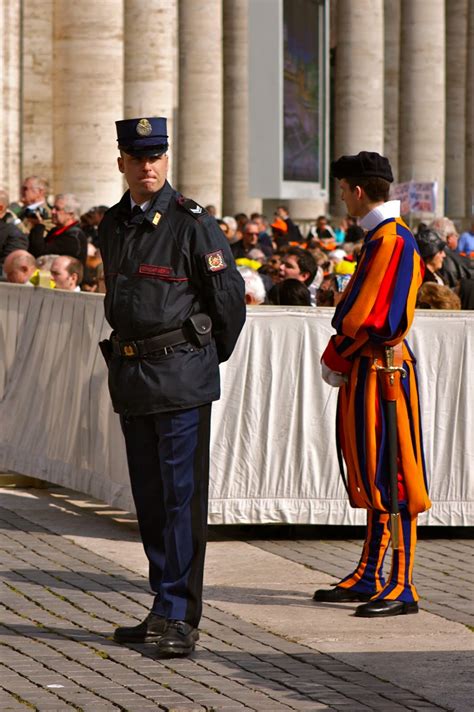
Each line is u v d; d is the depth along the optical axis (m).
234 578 16.88
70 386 20.88
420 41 87.44
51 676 13.03
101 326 19.98
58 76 42.47
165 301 13.70
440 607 15.70
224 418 18.72
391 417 15.21
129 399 13.84
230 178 76.69
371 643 14.29
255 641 14.30
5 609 15.24
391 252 14.98
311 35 61.38
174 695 12.55
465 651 14.04
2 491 22.12
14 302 22.72
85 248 30.41
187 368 13.75
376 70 78.56
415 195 59.44
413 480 15.39
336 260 37.62
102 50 42.06
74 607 15.39
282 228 45.47
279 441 18.78
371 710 12.23
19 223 32.72
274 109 56.47
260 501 18.75
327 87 64.62
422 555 18.34
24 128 45.66
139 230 13.82
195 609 13.91
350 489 15.70
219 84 68.69
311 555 18.22
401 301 14.98
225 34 76.12
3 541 18.48
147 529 14.34
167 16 50.34
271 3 55.91
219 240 13.81
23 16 45.25
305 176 60.81
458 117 104.62
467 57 104.06
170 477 13.88
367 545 15.81
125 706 12.22
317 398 18.78
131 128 13.68
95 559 17.59
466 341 18.91
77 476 20.61
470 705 12.41
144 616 15.09
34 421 21.94
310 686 12.86
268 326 18.72
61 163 42.53
